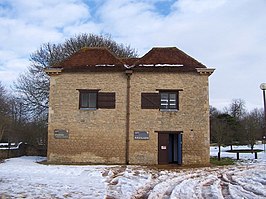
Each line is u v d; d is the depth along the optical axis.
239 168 21.56
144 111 24.56
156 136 24.36
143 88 24.75
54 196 10.95
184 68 24.62
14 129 38.44
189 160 24.02
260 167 22.25
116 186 13.41
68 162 24.41
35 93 38.78
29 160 26.88
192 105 24.45
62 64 25.89
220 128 39.88
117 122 24.58
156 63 25.30
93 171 19.08
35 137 38.38
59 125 24.78
